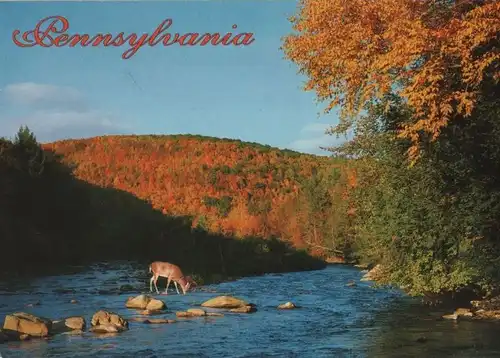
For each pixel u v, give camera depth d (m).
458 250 16.23
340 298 22.12
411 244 17.16
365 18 11.73
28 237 39.81
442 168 15.48
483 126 14.25
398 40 10.68
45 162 45.22
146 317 16.55
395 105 16.58
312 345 12.49
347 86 12.46
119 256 48.91
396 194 17.44
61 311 17.92
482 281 16.08
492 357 10.67
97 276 34.34
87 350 11.90
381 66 10.69
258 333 14.03
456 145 14.79
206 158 106.62
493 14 10.34
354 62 11.74
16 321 13.46
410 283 17.78
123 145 113.06
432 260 16.98
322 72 13.03
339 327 14.87
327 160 113.38
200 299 21.89
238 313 17.69
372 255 21.56
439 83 11.14
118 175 102.44
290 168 105.44
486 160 14.90
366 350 11.73
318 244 62.53
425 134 13.95
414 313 16.86
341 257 58.38
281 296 23.47
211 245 48.44
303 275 39.78
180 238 49.44
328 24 12.44
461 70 11.40
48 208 45.06
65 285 28.22
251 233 69.38
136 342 12.81
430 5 11.42
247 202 89.00
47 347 12.15
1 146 41.81
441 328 13.98
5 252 37.19
